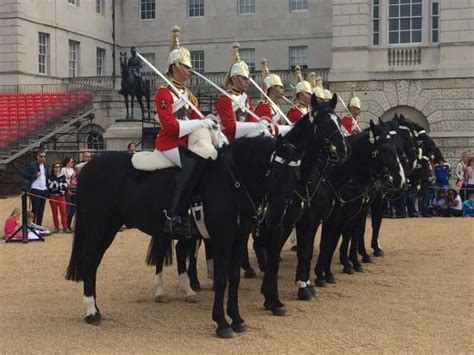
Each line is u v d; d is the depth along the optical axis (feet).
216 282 24.70
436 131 91.97
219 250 24.79
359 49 94.12
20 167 101.55
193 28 141.49
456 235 55.21
